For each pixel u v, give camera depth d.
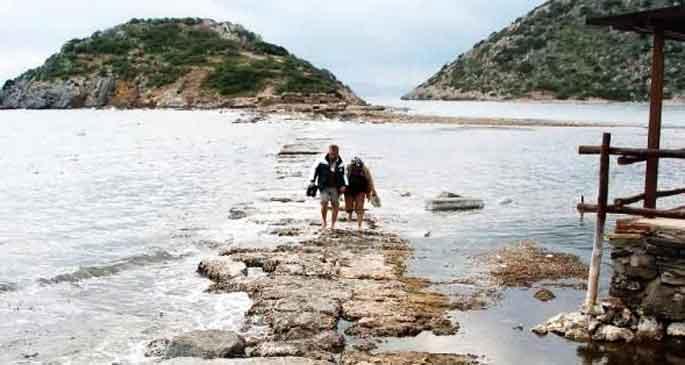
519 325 10.10
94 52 152.88
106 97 138.88
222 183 25.92
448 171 30.06
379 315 10.20
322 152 36.78
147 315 10.50
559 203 21.80
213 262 13.09
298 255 13.66
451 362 8.62
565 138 50.97
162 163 33.78
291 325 9.69
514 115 98.94
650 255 9.66
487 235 16.61
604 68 191.50
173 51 150.38
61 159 36.56
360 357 8.66
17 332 9.74
